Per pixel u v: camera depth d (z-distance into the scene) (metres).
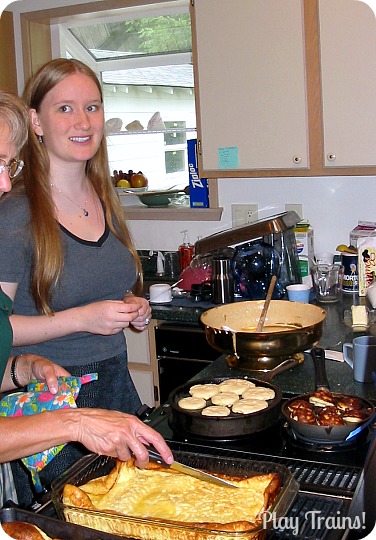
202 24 2.87
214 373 1.97
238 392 1.66
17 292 1.98
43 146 2.01
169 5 3.32
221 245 2.79
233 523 1.08
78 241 2.03
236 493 1.21
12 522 1.11
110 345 2.11
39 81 1.99
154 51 3.60
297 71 2.73
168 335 2.88
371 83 2.62
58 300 2.00
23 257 1.92
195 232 3.42
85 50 3.74
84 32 3.68
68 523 1.10
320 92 2.71
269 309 2.21
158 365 2.94
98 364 2.07
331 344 2.27
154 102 3.67
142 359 2.99
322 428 1.42
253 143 2.88
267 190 3.22
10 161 1.35
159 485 1.25
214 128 2.94
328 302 2.83
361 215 3.07
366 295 2.67
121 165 3.80
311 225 3.16
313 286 2.95
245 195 3.27
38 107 2.00
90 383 2.04
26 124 1.37
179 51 3.54
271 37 2.74
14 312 2.02
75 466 1.27
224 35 2.83
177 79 3.58
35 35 3.60
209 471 1.28
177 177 3.71
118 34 3.62
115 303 1.93
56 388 1.49
